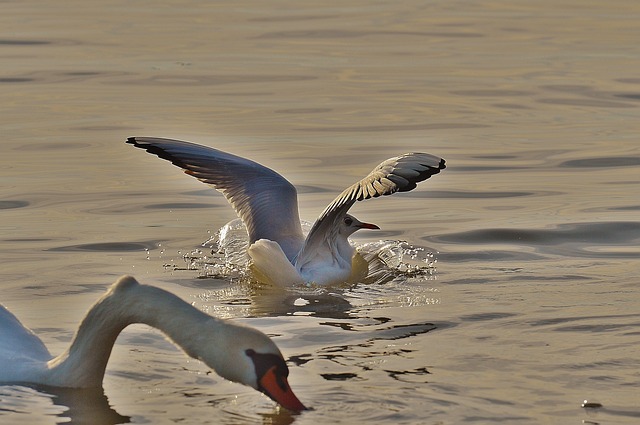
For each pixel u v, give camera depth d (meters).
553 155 18.64
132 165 17.95
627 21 34.91
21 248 13.16
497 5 38.91
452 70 27.12
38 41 31.06
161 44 30.92
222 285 12.09
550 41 31.33
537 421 7.69
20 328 8.93
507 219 14.70
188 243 13.62
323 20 35.53
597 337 9.68
